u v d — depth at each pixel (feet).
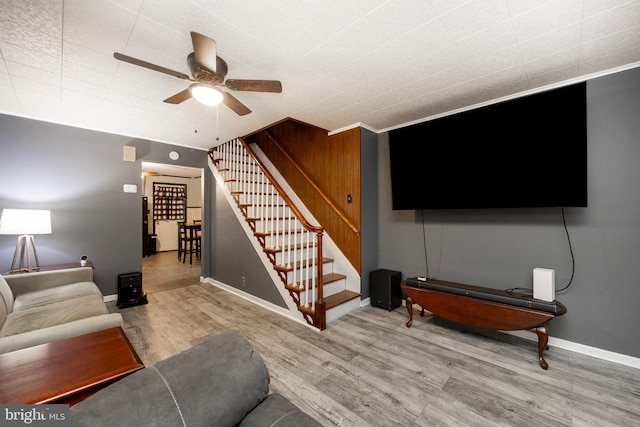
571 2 5.03
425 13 5.32
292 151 15.52
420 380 6.74
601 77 7.62
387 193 12.67
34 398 3.22
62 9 5.08
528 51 6.62
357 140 11.95
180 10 5.16
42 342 5.06
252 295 12.71
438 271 11.07
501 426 5.32
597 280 7.75
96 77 7.66
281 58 6.86
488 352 8.07
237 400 3.16
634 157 7.24
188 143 15.16
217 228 15.57
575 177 7.45
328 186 13.39
